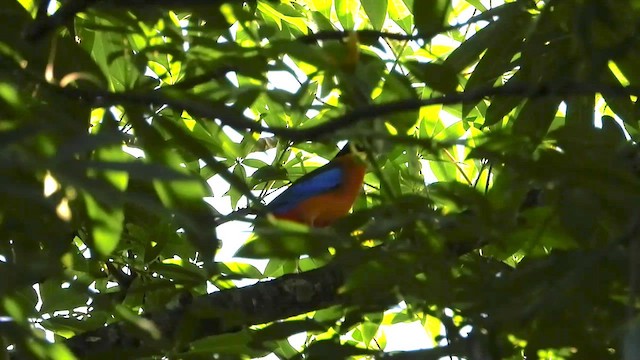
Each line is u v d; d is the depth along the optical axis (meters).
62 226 5.61
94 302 6.30
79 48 6.75
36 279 4.70
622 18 5.92
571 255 5.09
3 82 5.03
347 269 5.80
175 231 9.26
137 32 6.95
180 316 7.64
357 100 5.76
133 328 6.37
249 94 5.81
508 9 6.55
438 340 6.11
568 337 5.68
